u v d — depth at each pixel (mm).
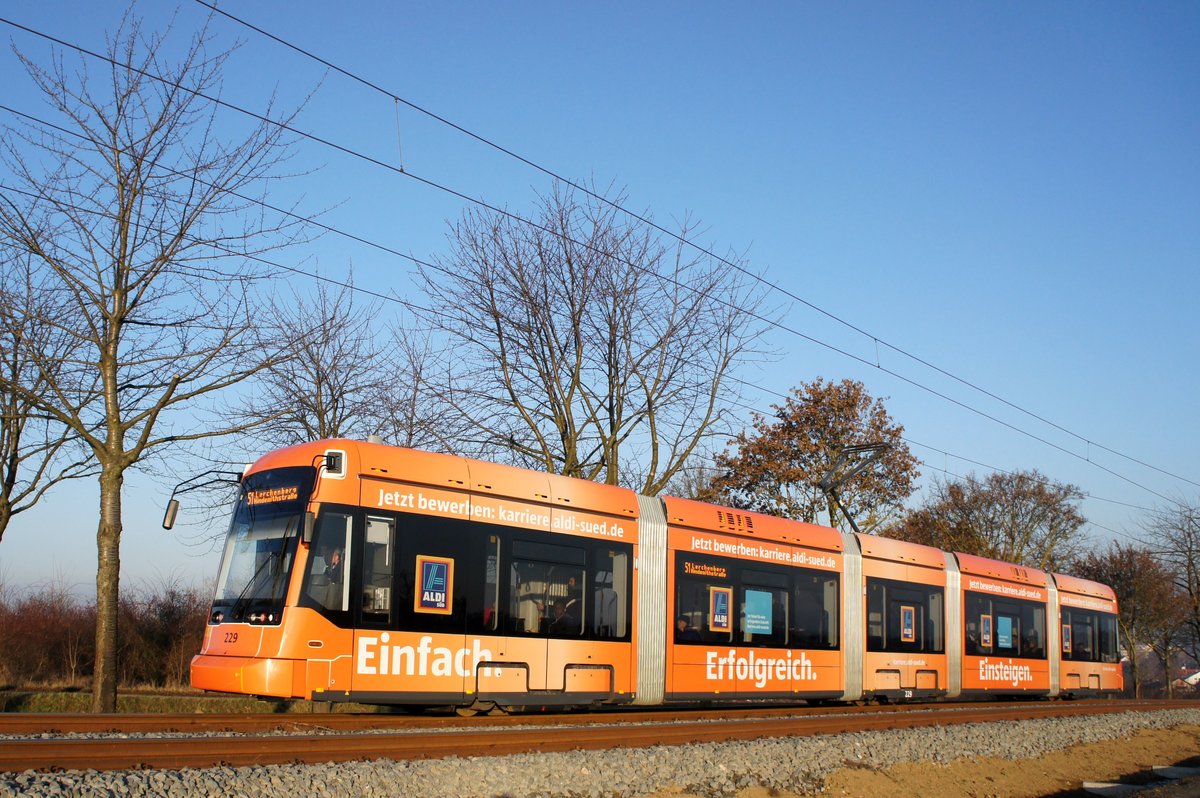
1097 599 32812
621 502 17375
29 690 26828
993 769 16391
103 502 17250
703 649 18219
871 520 40125
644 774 11461
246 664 12805
